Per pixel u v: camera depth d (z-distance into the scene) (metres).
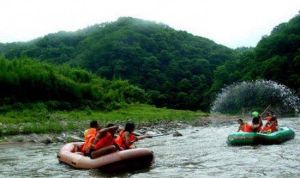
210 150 14.70
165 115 40.50
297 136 18.38
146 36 107.19
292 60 66.44
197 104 82.38
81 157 11.48
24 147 18.14
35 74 38.22
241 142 15.41
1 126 24.22
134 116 37.97
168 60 99.94
